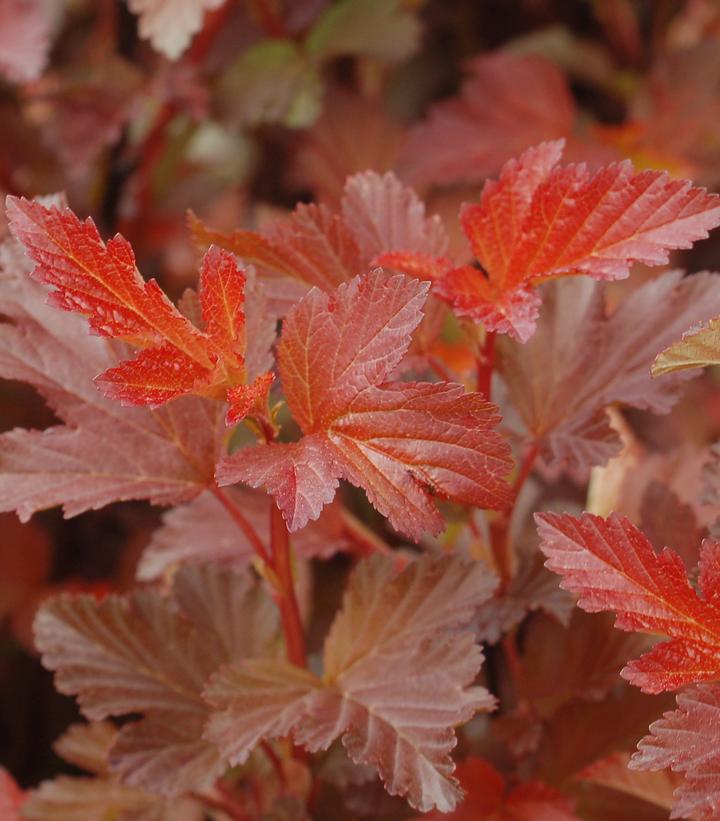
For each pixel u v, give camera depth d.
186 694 0.59
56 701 0.79
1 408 0.83
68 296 0.53
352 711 0.56
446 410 0.53
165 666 0.59
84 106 0.81
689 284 0.59
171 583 0.63
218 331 0.54
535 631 0.61
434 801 0.54
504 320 0.56
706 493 0.56
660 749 0.53
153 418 0.58
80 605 0.59
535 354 0.59
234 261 0.54
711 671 0.53
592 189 0.55
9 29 0.79
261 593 0.60
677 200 0.55
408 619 0.57
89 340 0.58
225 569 0.61
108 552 0.84
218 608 0.60
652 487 0.60
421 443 0.53
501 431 0.60
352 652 0.57
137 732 0.58
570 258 0.56
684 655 0.53
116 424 0.58
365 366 0.54
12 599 0.79
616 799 0.60
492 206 0.56
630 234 0.55
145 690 0.59
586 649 0.60
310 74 0.84
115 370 0.53
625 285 0.80
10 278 0.58
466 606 0.57
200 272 0.54
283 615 0.58
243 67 0.84
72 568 0.83
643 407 0.58
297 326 0.54
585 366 0.59
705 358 0.54
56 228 0.53
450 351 0.67
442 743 0.55
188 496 0.58
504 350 0.59
